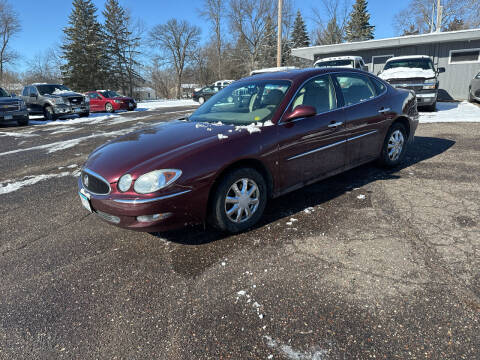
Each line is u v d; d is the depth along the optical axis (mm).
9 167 5973
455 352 1638
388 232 2848
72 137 9188
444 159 4961
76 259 2721
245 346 1751
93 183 2723
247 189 2953
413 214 3160
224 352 1721
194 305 2090
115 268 2559
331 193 3826
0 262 2734
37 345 1843
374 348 1689
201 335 1844
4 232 3289
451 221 2975
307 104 3367
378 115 4055
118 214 2533
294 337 1790
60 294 2279
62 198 4195
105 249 2859
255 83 3701
